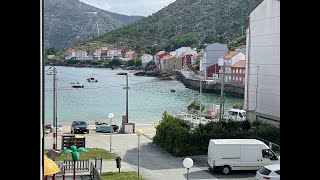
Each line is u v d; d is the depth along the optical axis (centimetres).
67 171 643
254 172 780
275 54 1054
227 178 759
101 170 695
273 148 850
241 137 917
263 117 1060
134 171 754
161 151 946
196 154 902
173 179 717
